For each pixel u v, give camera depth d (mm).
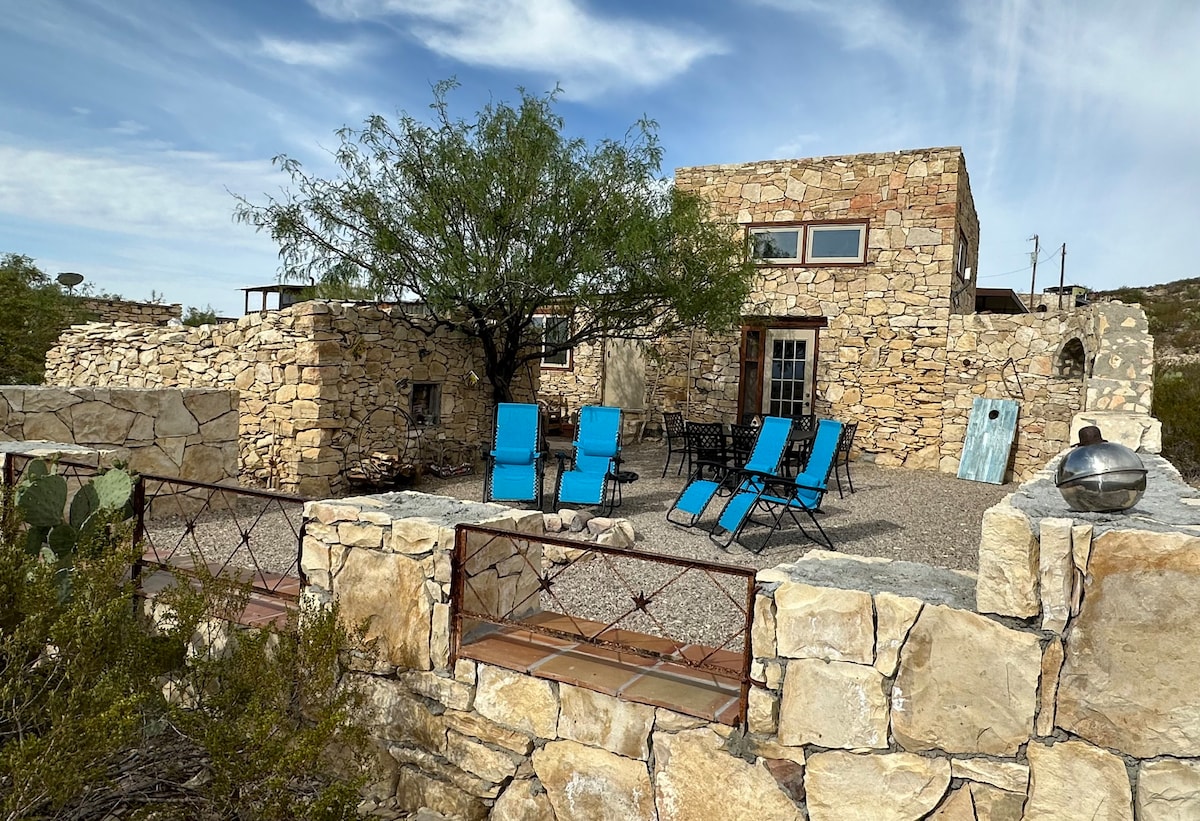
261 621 3547
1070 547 2070
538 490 7203
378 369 8750
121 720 2346
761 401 12320
